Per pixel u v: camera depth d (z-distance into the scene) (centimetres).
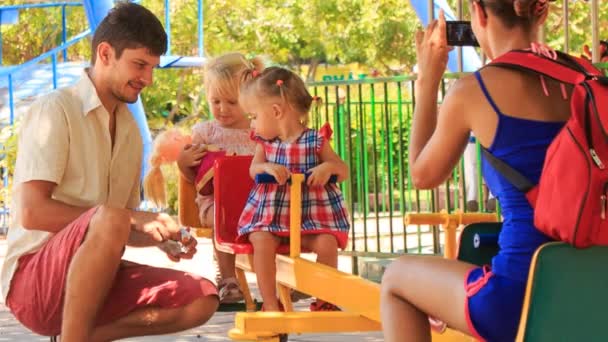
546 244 270
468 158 936
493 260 288
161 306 414
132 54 423
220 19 2053
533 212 282
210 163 546
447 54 332
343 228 484
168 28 1388
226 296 516
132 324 416
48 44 2047
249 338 381
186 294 414
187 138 577
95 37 432
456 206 942
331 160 485
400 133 843
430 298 301
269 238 467
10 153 1305
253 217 477
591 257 271
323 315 385
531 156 283
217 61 574
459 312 291
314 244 475
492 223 344
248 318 381
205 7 2011
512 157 286
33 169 410
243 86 505
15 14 1450
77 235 392
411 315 315
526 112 286
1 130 1485
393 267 318
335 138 862
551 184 271
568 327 271
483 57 713
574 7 1631
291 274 441
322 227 477
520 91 288
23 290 413
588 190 265
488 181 297
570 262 270
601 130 267
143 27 425
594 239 269
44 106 420
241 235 477
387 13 2086
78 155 424
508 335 281
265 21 2072
